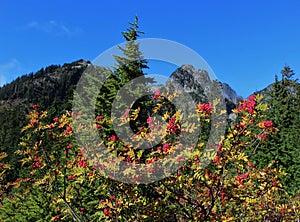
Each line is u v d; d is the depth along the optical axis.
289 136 27.20
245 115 5.82
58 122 7.35
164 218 6.14
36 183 7.54
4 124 58.12
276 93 39.16
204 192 6.35
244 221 7.70
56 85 174.38
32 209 9.79
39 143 7.52
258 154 24.27
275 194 9.29
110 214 5.93
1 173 9.07
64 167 7.25
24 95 168.38
